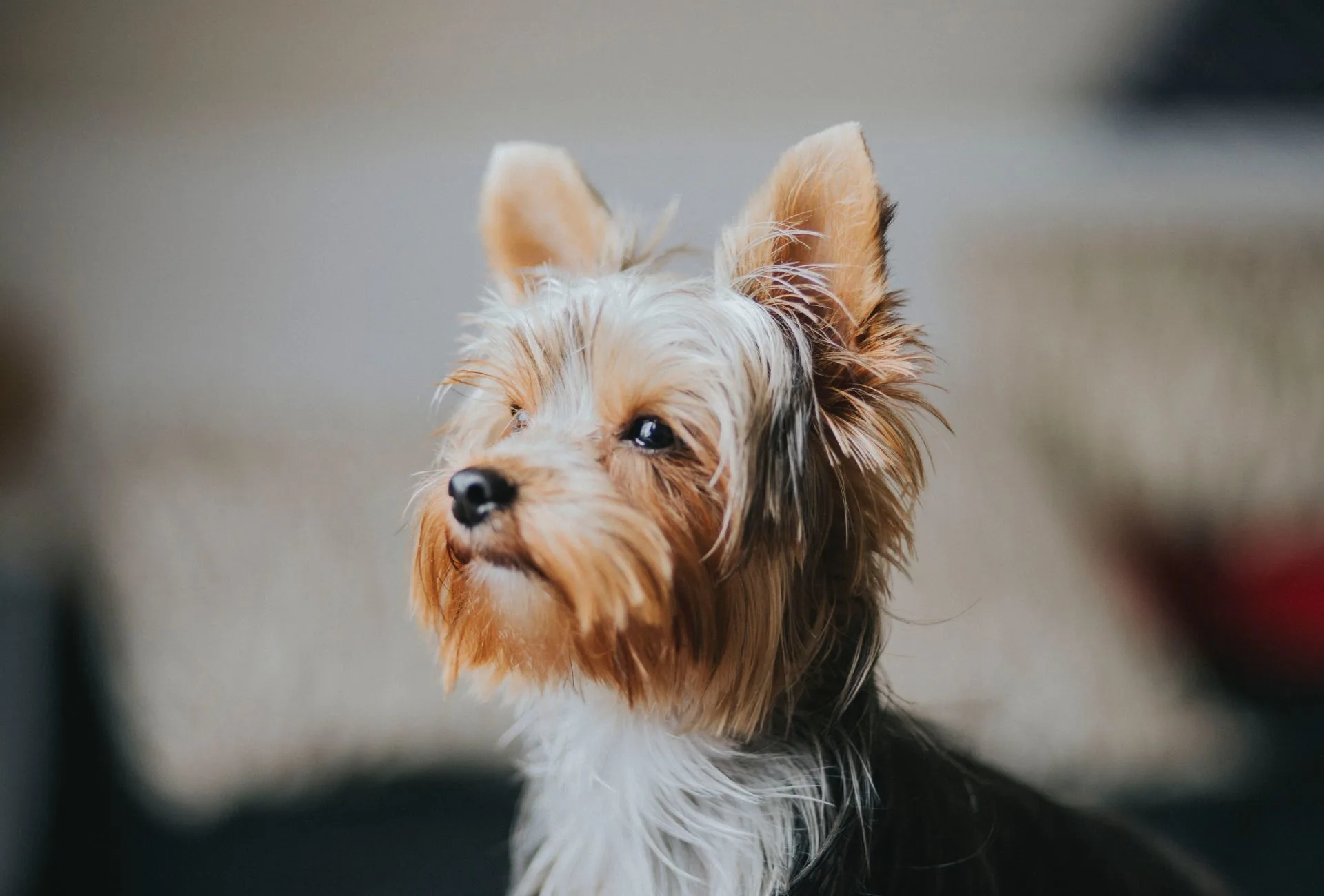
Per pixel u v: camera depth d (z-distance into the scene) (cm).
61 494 369
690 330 137
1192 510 352
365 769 283
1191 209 394
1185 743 295
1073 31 402
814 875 145
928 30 402
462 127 419
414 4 388
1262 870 271
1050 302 372
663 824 151
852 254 134
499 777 283
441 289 425
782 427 138
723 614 139
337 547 319
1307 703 305
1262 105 412
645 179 413
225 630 299
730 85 412
